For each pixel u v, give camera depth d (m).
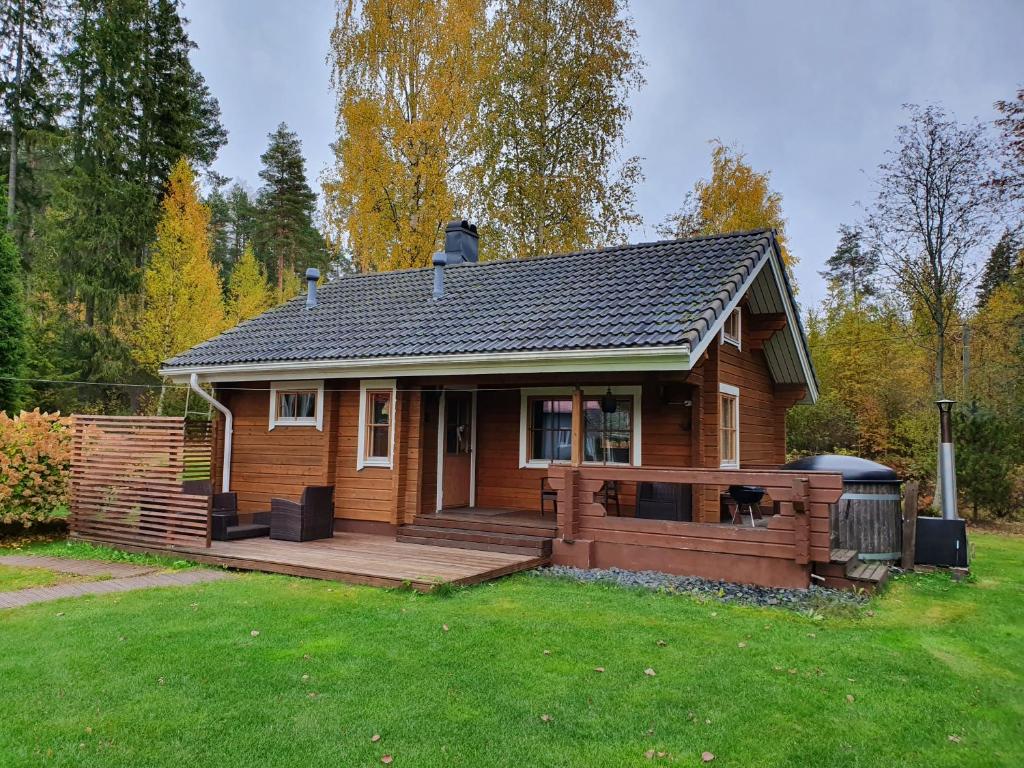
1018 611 7.01
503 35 21.17
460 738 3.80
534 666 4.94
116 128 24.17
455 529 9.66
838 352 23.00
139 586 7.52
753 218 23.19
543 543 8.65
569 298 10.07
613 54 20.95
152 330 21.36
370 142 19.41
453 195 20.22
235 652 5.17
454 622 6.00
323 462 11.09
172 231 21.78
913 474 17.36
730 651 5.37
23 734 3.79
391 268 19.62
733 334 11.13
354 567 7.88
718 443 9.41
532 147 20.84
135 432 9.88
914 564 9.20
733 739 3.88
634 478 8.26
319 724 3.95
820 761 3.65
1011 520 15.16
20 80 23.62
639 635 5.71
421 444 10.35
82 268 23.25
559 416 10.65
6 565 8.79
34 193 25.27
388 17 20.00
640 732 3.93
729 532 7.72
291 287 33.62
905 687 4.73
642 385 9.91
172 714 4.06
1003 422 15.46
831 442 21.62
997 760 3.72
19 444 10.52
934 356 20.08
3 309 17.83
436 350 9.37
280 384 11.71
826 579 7.57
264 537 10.41
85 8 23.95
